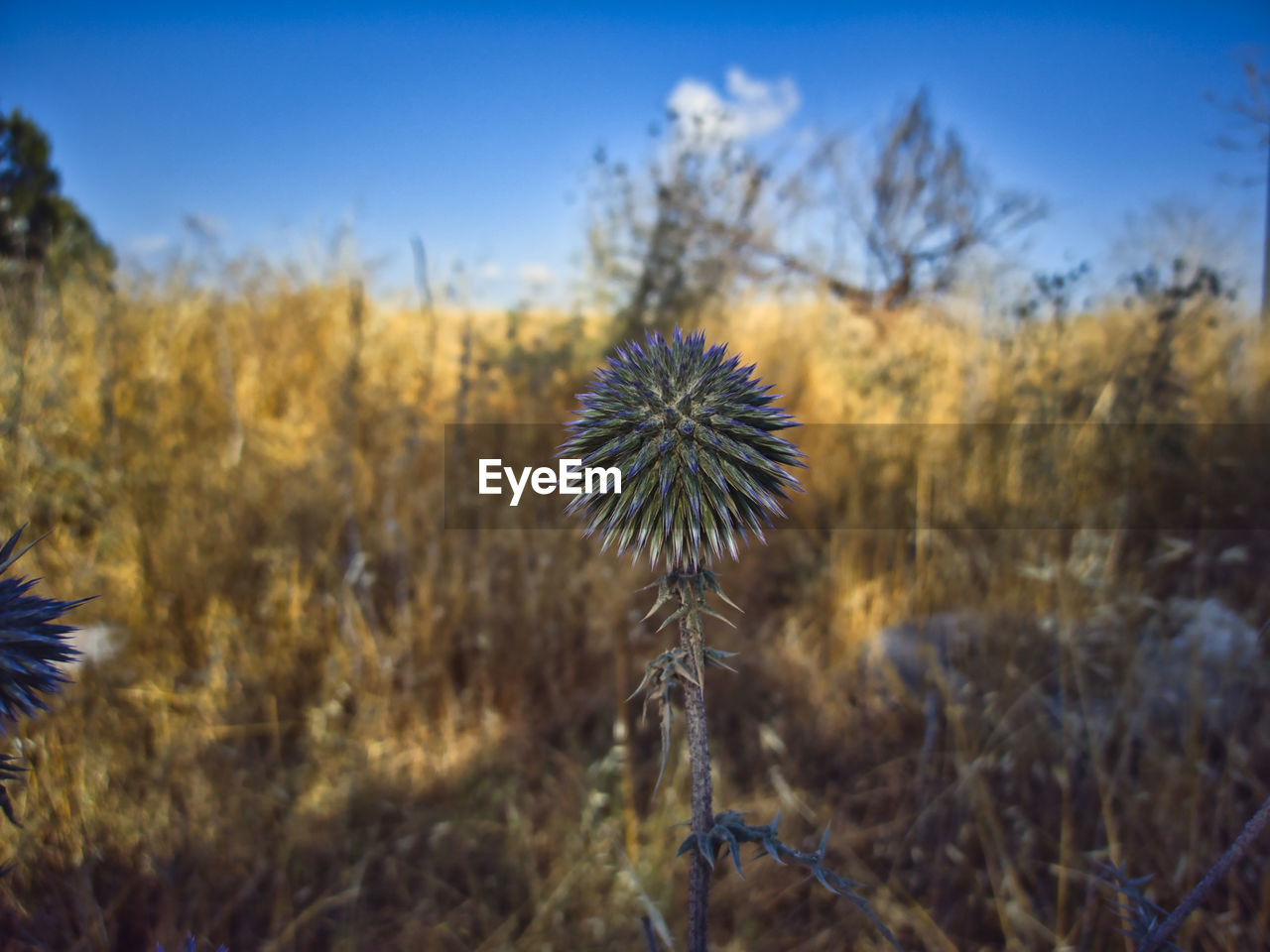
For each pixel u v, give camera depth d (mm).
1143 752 3188
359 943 2791
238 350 6238
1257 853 2781
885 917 2836
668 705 1280
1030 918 2645
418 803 3453
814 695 4027
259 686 3762
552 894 2959
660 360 1538
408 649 3963
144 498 4418
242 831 3135
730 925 2926
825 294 7824
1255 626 3596
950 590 4297
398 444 5129
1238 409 5344
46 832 2818
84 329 5219
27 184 5676
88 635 3721
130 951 2697
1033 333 5027
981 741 3354
